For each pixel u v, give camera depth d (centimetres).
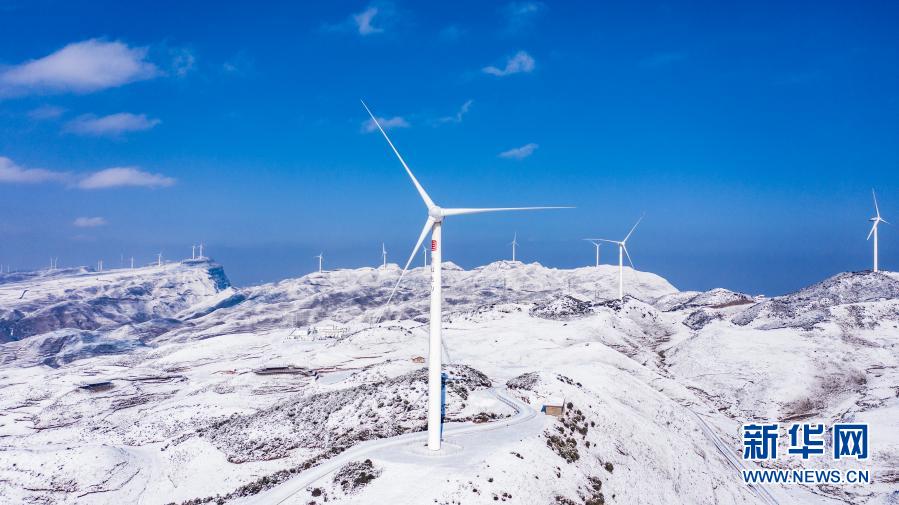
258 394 18550
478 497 7431
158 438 15188
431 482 7612
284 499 8031
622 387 13975
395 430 10481
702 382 19262
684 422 13800
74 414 18638
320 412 12256
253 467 10712
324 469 8688
